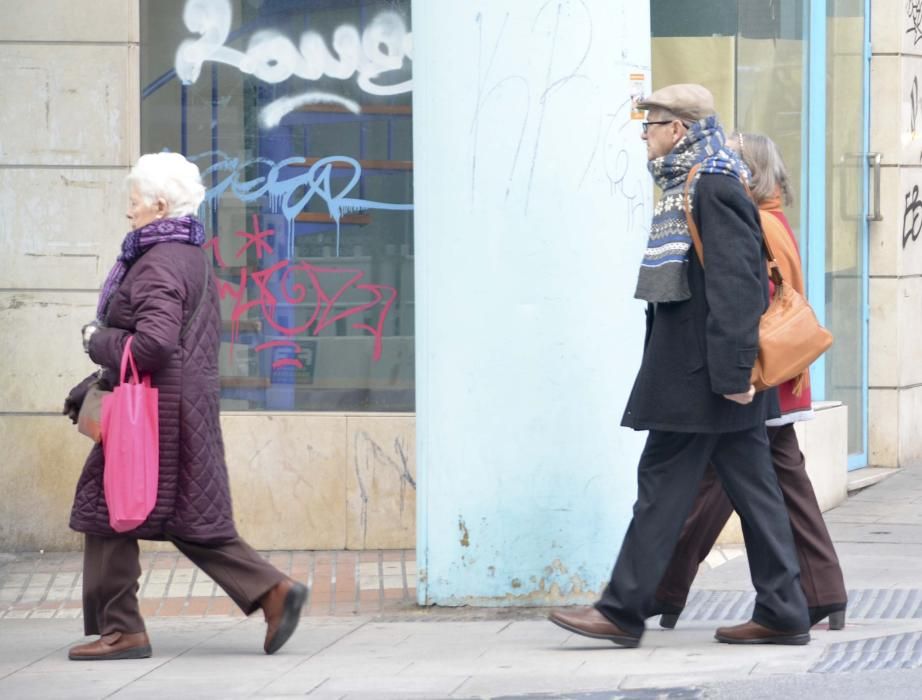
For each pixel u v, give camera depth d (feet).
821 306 116.47
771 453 74.90
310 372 102.68
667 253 69.31
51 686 69.10
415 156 83.76
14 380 102.01
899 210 126.72
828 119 120.06
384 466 101.19
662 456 71.36
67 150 101.50
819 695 62.18
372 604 87.61
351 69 101.50
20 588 94.07
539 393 82.07
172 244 72.28
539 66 81.25
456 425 82.89
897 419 127.54
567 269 81.61
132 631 74.64
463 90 81.66
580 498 82.58
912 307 129.70
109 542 73.41
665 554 71.31
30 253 101.81
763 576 72.28
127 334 71.41
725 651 71.67
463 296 82.07
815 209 115.44
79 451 102.06
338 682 68.13
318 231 102.06
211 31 101.60
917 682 63.82
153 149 102.01
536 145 81.41
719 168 68.59
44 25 101.04
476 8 81.30
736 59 109.40
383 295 102.17
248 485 101.30
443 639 77.46
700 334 69.00
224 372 102.58
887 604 82.48
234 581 74.08
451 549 83.82
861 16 124.98
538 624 80.69
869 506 114.11
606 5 81.82
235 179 102.06
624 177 82.64
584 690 64.69
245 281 102.37
